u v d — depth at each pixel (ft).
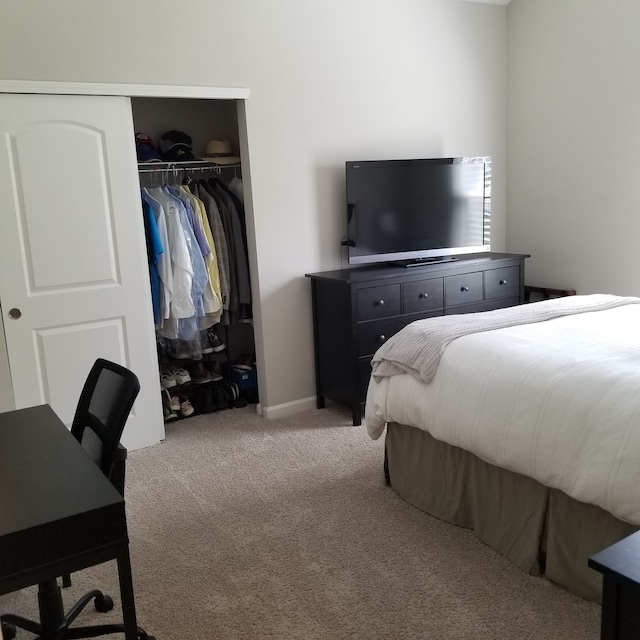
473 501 8.43
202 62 11.71
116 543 4.81
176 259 12.08
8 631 6.75
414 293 13.05
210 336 14.08
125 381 6.21
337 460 11.08
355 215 13.25
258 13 12.15
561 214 15.02
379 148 14.02
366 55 13.53
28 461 5.69
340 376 13.00
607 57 13.48
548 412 7.06
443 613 6.97
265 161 12.64
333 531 8.77
